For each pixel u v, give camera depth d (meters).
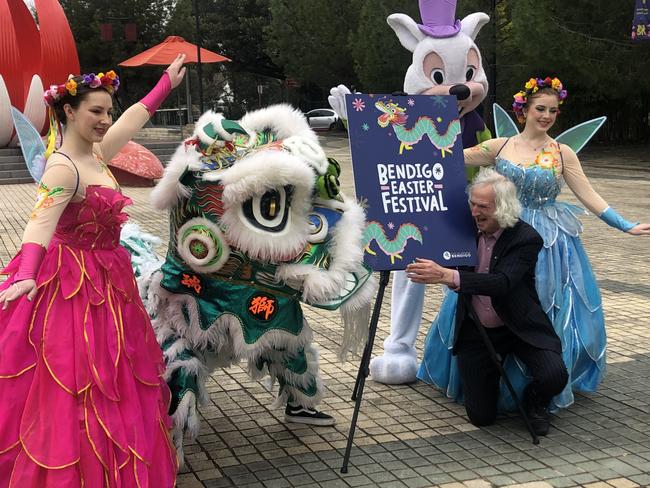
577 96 22.08
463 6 17.25
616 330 5.51
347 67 29.38
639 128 25.00
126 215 2.98
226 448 3.66
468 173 4.54
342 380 4.62
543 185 4.05
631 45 17.16
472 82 4.61
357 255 3.32
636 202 12.16
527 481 3.28
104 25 29.22
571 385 4.07
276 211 3.15
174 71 3.37
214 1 36.72
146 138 27.42
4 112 17.67
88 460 2.55
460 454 3.58
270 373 3.78
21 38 17.84
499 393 3.98
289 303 3.37
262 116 3.43
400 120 3.73
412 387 4.51
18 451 2.56
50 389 2.60
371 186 3.60
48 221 2.64
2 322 2.71
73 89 2.74
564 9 17.31
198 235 3.15
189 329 3.29
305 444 3.71
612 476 3.32
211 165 3.15
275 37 32.81
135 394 2.76
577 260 4.13
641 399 4.25
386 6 22.30
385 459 3.53
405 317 4.53
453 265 3.67
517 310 3.73
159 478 2.77
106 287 2.81
